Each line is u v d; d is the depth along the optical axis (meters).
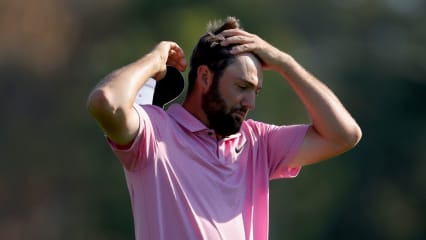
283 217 91.56
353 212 103.50
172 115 16.67
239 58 16.52
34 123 90.75
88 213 88.06
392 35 130.62
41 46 91.94
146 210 16.22
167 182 16.19
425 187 108.00
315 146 17.33
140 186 16.27
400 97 113.69
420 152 109.94
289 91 88.56
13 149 89.44
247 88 16.55
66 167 89.25
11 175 88.88
